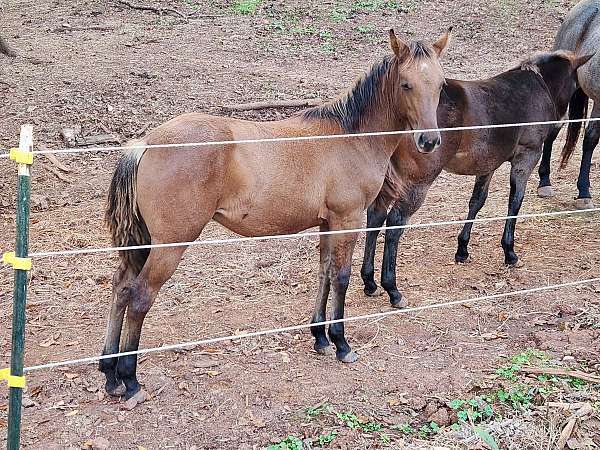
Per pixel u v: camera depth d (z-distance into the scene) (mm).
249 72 11961
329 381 4664
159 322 5445
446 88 5641
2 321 5363
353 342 5211
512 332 5398
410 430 4184
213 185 4102
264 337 5227
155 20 14703
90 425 4121
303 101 10695
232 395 4461
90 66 11812
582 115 8359
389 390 4582
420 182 5621
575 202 8047
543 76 6633
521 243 7082
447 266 6578
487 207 7969
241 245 6918
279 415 4277
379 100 4711
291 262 6598
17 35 13508
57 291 5895
